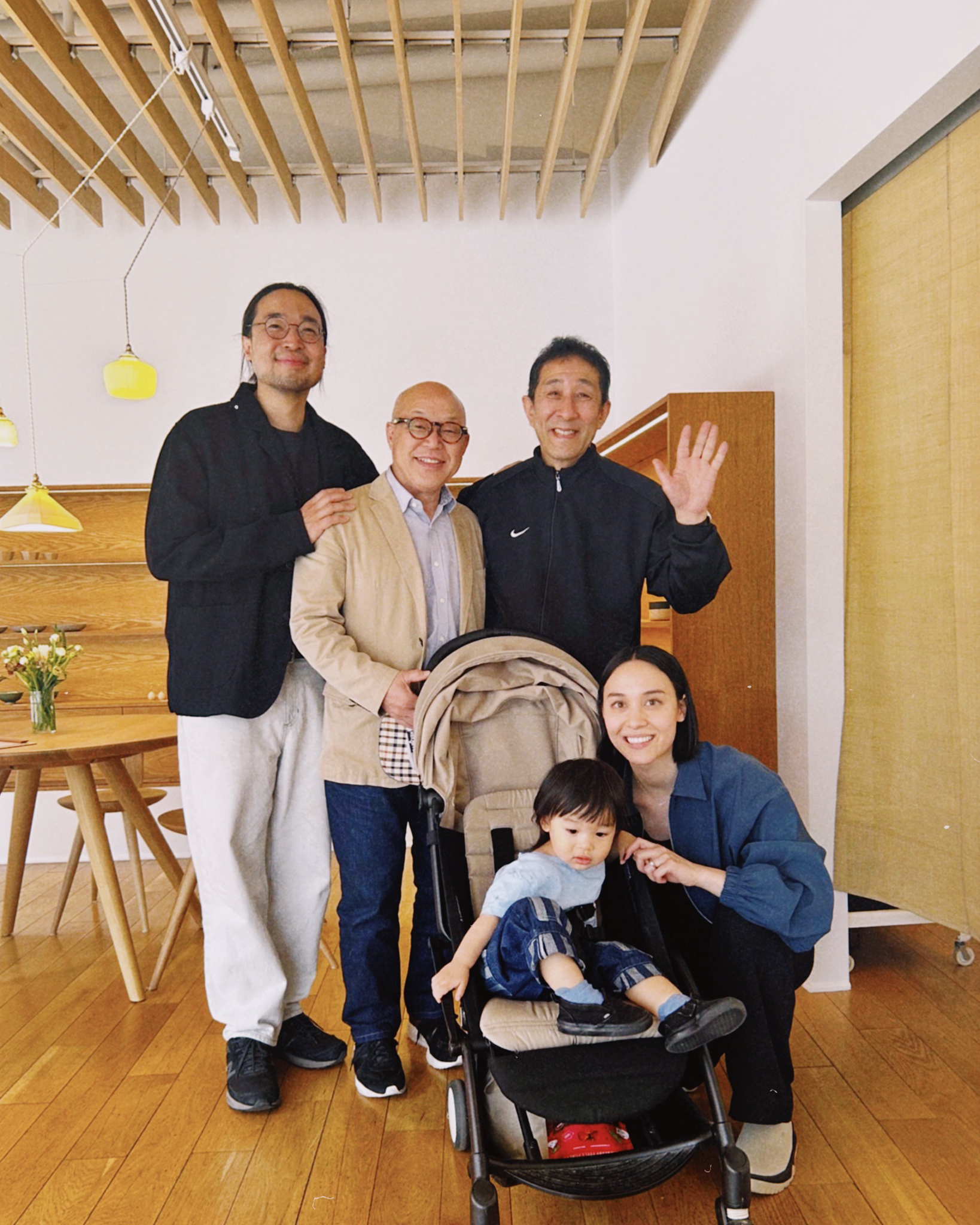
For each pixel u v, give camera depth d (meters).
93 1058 2.56
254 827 2.40
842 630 2.92
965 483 2.44
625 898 1.95
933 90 2.24
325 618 2.25
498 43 4.43
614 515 2.54
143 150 4.59
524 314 5.29
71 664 5.20
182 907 3.14
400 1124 2.16
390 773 2.22
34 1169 2.01
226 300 5.18
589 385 2.46
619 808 1.86
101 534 5.21
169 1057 2.55
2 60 3.69
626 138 5.02
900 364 2.69
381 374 5.25
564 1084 1.59
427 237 5.25
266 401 2.47
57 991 3.08
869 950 3.20
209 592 2.30
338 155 5.27
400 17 3.50
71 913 3.99
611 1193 1.62
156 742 3.34
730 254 3.53
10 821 5.10
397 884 2.34
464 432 2.32
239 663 2.28
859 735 2.87
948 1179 1.91
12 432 4.39
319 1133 2.13
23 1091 2.37
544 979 1.71
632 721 1.92
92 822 3.04
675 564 2.34
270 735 2.40
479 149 5.24
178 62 3.37
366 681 2.15
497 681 2.06
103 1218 1.84
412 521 2.37
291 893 2.51
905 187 2.62
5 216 5.03
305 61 4.54
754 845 1.92
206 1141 2.11
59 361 5.13
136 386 4.53
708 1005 1.64
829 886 1.90
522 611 2.53
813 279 2.89
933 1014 2.69
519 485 2.60
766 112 3.18
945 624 2.53
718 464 2.24
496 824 2.01
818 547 2.90
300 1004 2.68
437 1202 1.86
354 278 5.23
